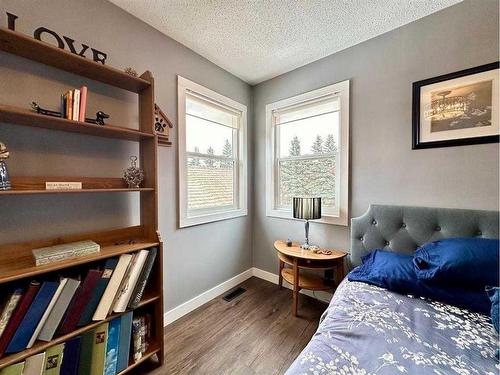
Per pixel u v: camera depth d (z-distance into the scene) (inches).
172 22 69.3
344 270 84.5
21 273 39.1
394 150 73.3
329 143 92.2
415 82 68.8
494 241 52.1
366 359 33.4
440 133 65.0
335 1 60.9
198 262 88.4
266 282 108.5
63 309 43.1
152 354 57.3
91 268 52.3
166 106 75.5
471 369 31.6
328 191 93.0
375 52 76.3
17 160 47.6
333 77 86.4
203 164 93.4
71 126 49.2
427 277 51.3
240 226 108.6
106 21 60.6
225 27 71.5
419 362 32.6
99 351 47.8
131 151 66.6
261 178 112.0
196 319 78.7
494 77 57.5
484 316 44.1
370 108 77.9
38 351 40.3
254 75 103.5
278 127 107.9
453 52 62.9
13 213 47.3
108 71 53.3
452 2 61.6
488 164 58.9
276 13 65.4
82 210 57.1
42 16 50.3
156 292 59.9
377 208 74.5
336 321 44.0
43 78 50.3
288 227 102.7
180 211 79.9
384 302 49.7
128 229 63.2
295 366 32.9
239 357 61.1
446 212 63.2
